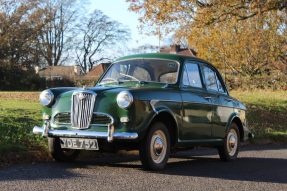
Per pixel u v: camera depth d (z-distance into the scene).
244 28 37.53
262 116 22.58
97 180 7.34
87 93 8.09
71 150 9.09
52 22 80.25
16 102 22.98
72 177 7.48
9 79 63.66
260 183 7.89
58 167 8.36
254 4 21.52
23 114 14.66
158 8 22.72
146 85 8.96
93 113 8.03
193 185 7.37
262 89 42.06
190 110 9.19
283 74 42.72
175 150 9.59
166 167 9.12
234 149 10.85
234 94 33.78
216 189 7.18
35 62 69.25
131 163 9.25
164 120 8.70
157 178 7.76
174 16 22.80
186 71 9.43
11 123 11.86
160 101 8.41
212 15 22.47
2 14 67.56
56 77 70.50
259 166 9.90
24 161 8.85
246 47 39.66
